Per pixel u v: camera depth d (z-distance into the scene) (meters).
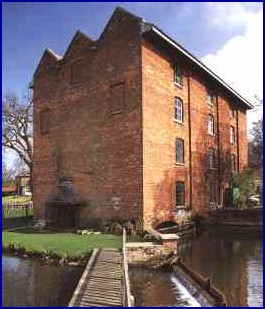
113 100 23.83
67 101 26.81
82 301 9.39
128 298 8.36
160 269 15.14
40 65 29.25
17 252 17.09
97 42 25.19
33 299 11.19
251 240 22.70
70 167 26.00
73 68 26.75
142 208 21.64
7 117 42.78
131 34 23.23
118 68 23.67
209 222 28.91
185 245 21.02
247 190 34.06
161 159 23.69
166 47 24.86
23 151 44.16
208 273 14.72
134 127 22.45
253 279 13.84
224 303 10.77
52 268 14.63
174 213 24.64
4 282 12.88
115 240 18.53
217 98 33.03
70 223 25.16
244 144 39.66
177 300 11.37
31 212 33.62
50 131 27.78
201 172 29.08
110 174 23.44
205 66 28.64
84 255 15.23
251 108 40.75
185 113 27.20
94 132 24.72
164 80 24.67
